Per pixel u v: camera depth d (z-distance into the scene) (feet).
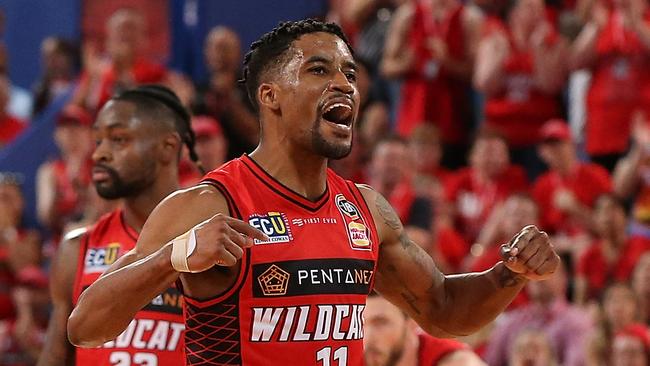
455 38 93.35
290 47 30.17
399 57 93.91
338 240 30.14
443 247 79.51
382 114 91.45
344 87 29.68
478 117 95.20
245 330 28.81
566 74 91.04
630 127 87.81
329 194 31.01
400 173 79.10
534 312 69.82
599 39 89.10
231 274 28.71
